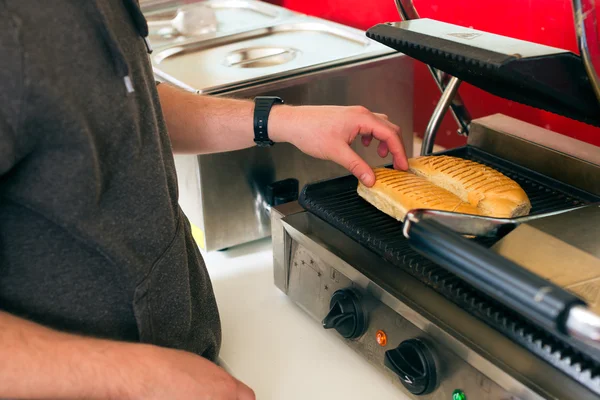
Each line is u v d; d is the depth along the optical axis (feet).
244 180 3.98
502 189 3.00
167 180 2.73
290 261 3.38
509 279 1.78
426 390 2.56
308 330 3.33
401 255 2.72
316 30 5.19
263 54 4.75
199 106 3.38
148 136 2.50
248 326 3.38
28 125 2.08
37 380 2.07
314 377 3.00
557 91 2.55
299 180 4.24
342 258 2.92
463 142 4.87
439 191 3.06
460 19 4.59
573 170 3.21
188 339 2.92
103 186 2.35
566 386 2.10
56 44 2.13
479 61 2.52
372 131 3.23
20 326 2.13
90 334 2.46
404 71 4.40
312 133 3.21
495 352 2.29
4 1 2.01
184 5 6.23
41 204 2.20
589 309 1.65
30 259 2.28
